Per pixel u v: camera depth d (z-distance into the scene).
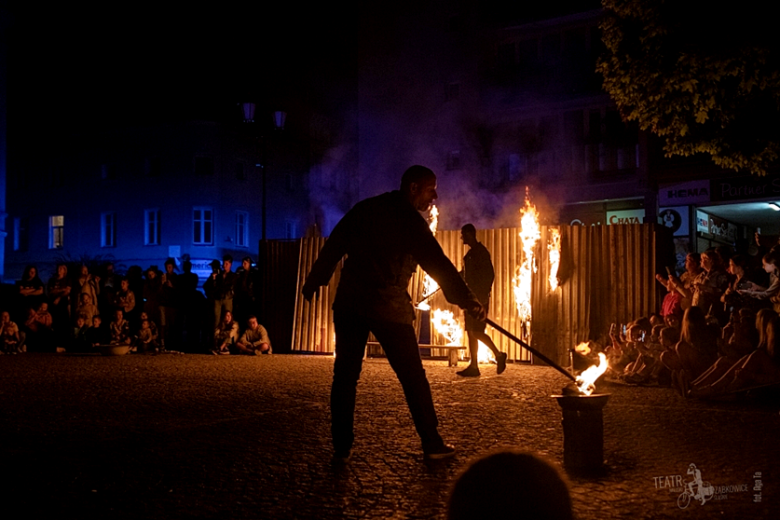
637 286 12.45
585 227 12.86
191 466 4.84
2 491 4.24
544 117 29.17
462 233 10.70
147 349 15.83
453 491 4.18
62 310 17.00
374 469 4.73
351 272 5.11
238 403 7.79
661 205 25.52
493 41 30.62
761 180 23.19
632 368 9.60
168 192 37.34
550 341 12.91
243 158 38.75
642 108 12.34
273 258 16.06
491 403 7.68
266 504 3.96
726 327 9.04
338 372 5.05
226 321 15.52
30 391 8.89
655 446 5.37
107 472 4.69
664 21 11.30
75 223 39.69
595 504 3.89
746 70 10.97
